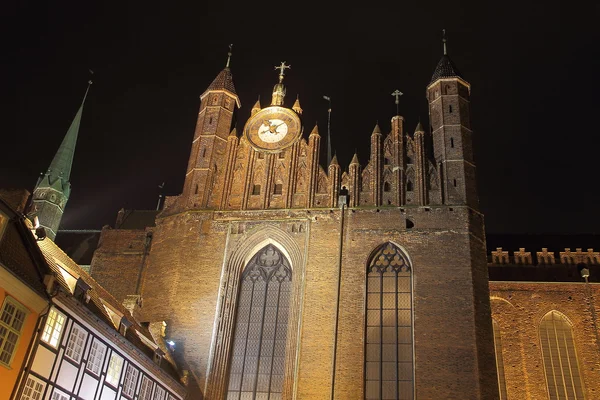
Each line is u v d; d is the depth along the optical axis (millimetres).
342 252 52094
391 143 57562
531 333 57719
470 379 45344
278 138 59062
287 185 56250
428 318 48125
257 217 54906
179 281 52969
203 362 49156
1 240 31703
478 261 50812
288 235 53562
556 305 58719
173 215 57125
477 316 47969
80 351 34469
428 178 55125
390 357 47969
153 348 44469
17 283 30531
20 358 30531
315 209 54438
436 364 46281
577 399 55094
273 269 53375
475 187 54906
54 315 32812
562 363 56531
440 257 50656
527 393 55344
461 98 59781
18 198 38531
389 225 52750
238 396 48688
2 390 29297
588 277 59906
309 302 50125
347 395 46250
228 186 57344
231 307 51406
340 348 47969
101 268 59594
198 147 60188
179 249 54688
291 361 48188
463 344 46719
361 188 55531
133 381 39688
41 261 33781
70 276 37281
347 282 50656
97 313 38125
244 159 58781
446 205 53219
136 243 60719
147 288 54156
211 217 55656
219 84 63906
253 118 60406
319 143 58281
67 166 73562
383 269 51469
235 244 54031
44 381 31656
